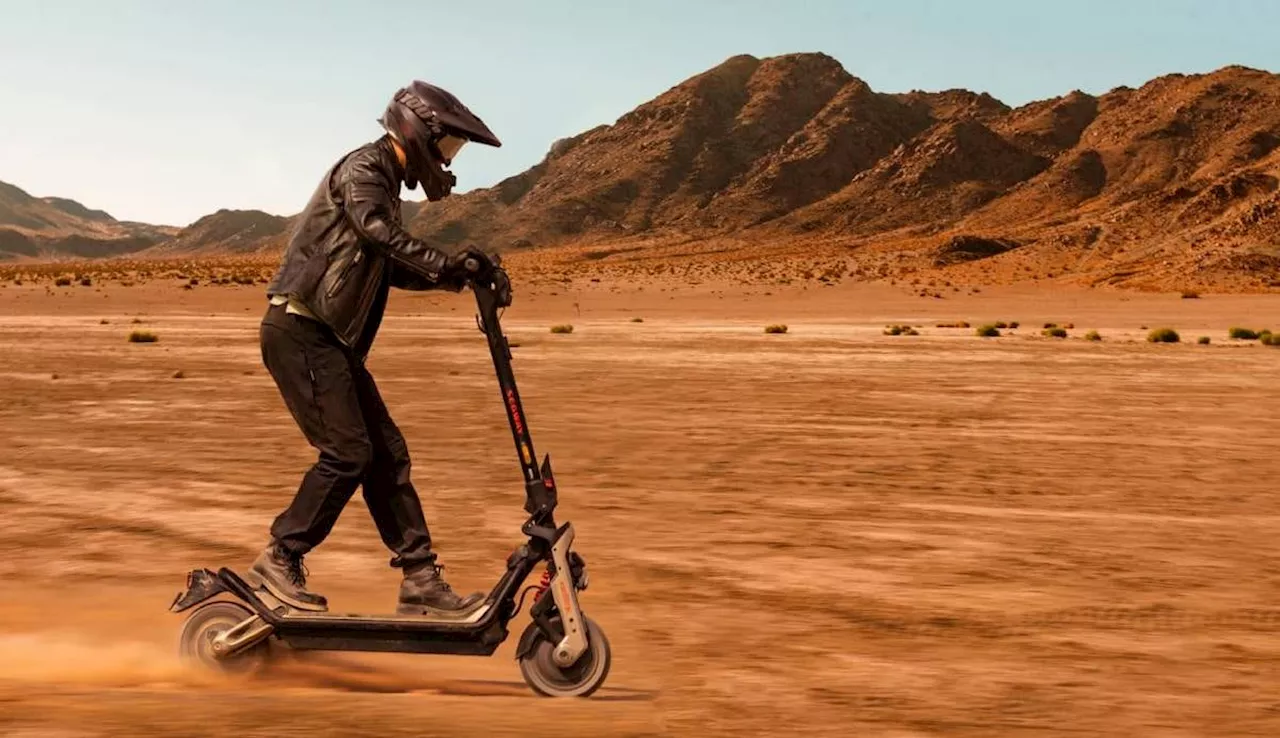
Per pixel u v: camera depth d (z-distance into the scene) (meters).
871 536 7.98
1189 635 5.41
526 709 3.85
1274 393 21.92
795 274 168.12
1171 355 36.47
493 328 4.16
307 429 4.35
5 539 7.50
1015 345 42.94
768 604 5.92
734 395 20.25
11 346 35.38
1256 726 3.99
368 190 4.24
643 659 4.79
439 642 4.16
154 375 23.59
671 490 10.01
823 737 3.73
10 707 3.62
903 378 25.20
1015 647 5.12
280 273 4.34
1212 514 9.11
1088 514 9.06
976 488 10.35
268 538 7.59
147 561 6.87
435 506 9.08
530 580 6.48
